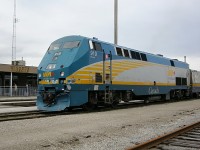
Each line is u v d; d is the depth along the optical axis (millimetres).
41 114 17438
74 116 16172
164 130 12008
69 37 19969
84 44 19219
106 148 8805
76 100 18297
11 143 9289
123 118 15664
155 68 27672
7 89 42469
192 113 18484
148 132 11508
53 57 19375
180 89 33844
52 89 18531
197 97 40438
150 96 27656
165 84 29625
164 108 22125
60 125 12906
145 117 16234
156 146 9094
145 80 25766
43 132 11219
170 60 31641
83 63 18844
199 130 12125
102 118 15477
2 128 11984
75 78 18234
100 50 20438
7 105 24672
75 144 9320
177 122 14344
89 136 10523
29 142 9453
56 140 9820
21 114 17125
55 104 18312
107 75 20891
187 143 9570
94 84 19609
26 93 44062
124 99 23281
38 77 19250
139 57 25156
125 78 22859
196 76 39156
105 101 20641
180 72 33844
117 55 22125
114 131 11641
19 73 48062
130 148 8148
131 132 11477
